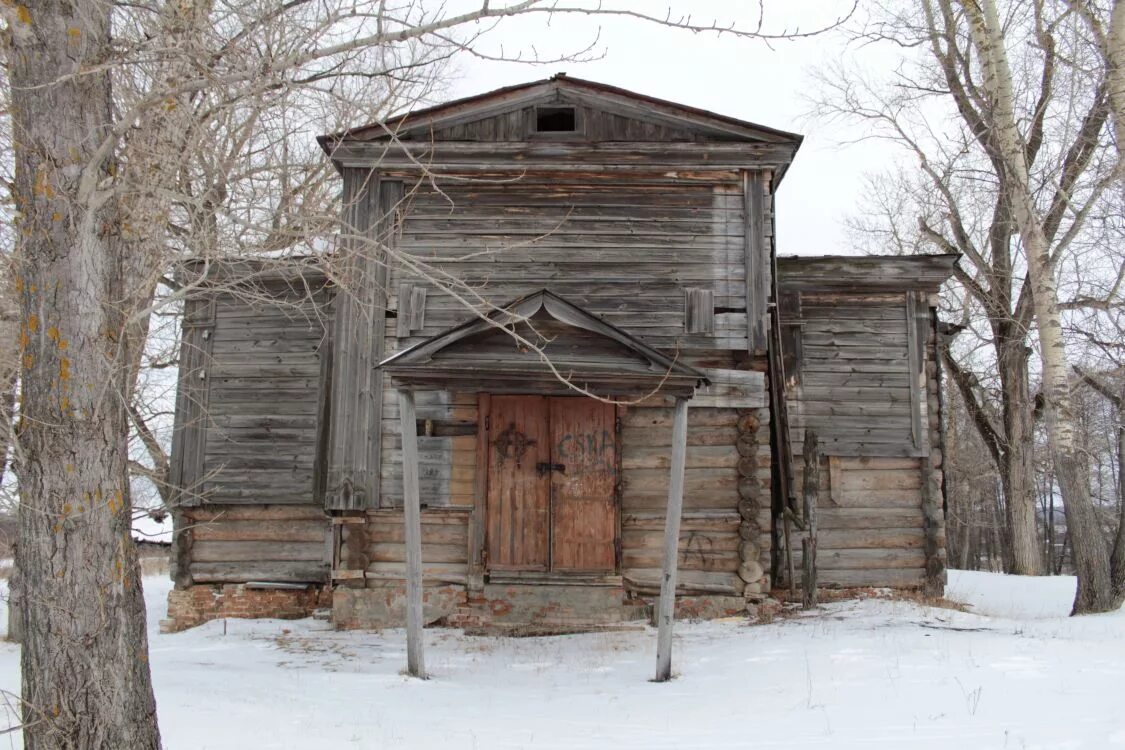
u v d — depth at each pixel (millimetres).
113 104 7824
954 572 23875
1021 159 15086
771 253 13734
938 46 22000
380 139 13625
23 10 5680
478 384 10227
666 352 13328
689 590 12992
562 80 13742
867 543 14906
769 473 13086
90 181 5605
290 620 14812
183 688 8906
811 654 9961
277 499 15312
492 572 12844
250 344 15789
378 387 13297
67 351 5520
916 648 9992
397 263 13461
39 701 5297
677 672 9836
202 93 7812
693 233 13680
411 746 6906
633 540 13055
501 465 13078
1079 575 14023
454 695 9031
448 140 13789
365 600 13070
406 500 10234
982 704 7543
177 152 7465
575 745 6938
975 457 37375
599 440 13164
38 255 5594
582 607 12742
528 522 12969
